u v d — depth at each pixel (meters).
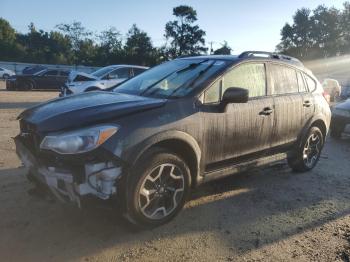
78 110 3.93
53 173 3.65
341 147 8.76
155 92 4.70
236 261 3.66
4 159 6.39
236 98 4.40
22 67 52.12
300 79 6.06
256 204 5.00
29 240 3.85
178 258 3.67
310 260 3.74
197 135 4.32
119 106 4.00
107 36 73.62
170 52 79.94
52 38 89.81
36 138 3.85
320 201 5.22
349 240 4.17
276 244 4.01
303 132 6.00
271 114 5.29
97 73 15.29
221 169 4.83
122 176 3.70
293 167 6.31
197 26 79.94
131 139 3.73
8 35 86.12
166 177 4.11
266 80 5.38
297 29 87.06
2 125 9.55
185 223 4.35
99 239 3.92
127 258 3.63
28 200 4.72
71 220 4.27
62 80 23.64
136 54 71.62
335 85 20.98
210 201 5.00
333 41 85.62
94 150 3.56
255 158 5.30
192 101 4.37
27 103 15.22
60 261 3.54
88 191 3.59
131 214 3.85
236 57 5.14
